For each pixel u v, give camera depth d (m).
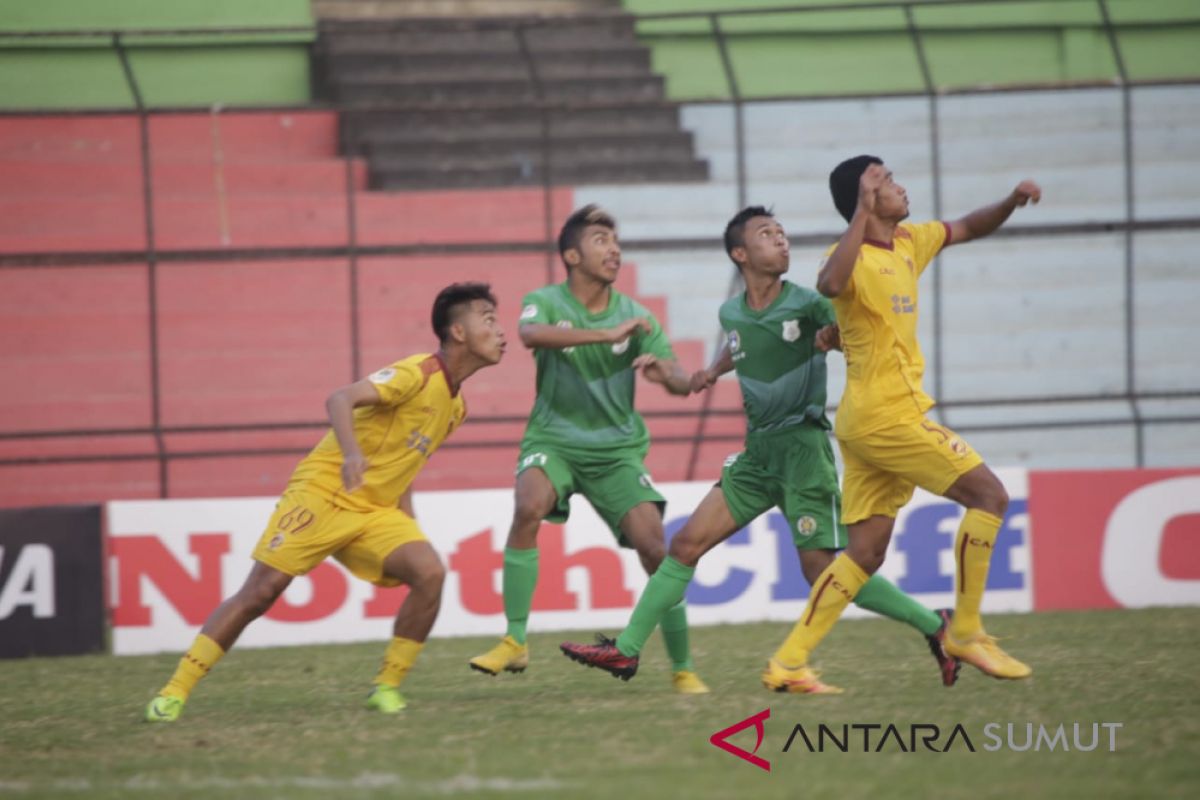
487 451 49.72
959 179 56.81
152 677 27.44
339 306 52.34
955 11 61.38
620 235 55.16
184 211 54.16
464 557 33.41
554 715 20.47
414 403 20.98
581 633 32.88
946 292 54.03
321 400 51.34
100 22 58.81
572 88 58.94
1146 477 35.16
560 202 55.44
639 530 23.09
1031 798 14.83
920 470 20.17
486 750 17.80
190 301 51.78
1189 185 56.69
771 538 34.00
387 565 21.22
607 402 23.34
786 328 21.70
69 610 31.81
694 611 33.69
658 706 21.06
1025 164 56.81
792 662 21.34
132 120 56.69
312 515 21.00
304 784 16.09
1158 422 45.97
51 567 31.78
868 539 20.95
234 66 59.75
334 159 57.44
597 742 18.17
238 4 60.03
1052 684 22.20
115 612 32.31
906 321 20.30
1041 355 53.81
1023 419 52.78
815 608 21.23
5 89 57.03
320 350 51.88
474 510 33.47
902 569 34.22
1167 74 61.16
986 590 34.53
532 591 23.31
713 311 54.75
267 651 31.16
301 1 60.34
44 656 31.62
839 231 56.34
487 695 23.05
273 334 51.78
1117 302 54.38
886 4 51.16
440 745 18.25
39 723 21.67
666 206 55.78
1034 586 34.75
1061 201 56.16
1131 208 47.75
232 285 52.09
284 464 50.16
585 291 23.59
